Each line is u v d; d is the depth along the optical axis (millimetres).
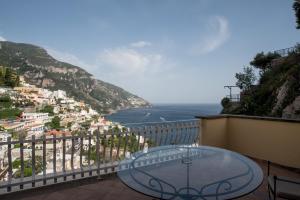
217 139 5512
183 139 4895
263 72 25031
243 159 2756
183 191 1876
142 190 1896
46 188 3320
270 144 4863
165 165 2531
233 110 23453
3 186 3020
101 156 3914
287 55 22297
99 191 3338
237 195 1802
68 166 3742
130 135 4172
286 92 16562
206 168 2428
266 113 18250
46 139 3297
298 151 4391
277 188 2395
